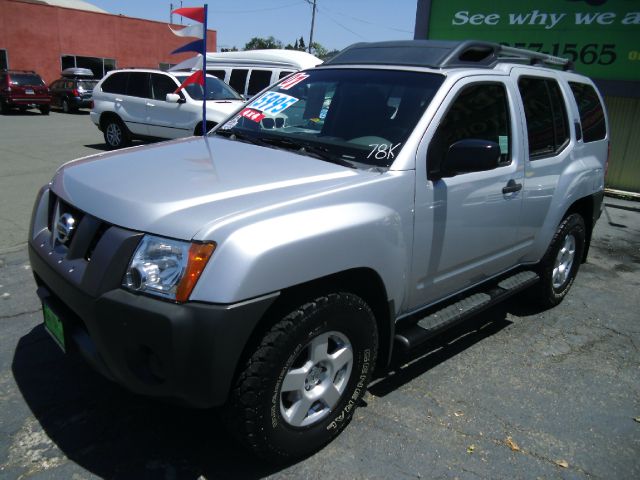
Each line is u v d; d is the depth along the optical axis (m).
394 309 2.93
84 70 25.39
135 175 2.71
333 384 2.70
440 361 3.76
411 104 3.15
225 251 2.15
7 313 4.01
